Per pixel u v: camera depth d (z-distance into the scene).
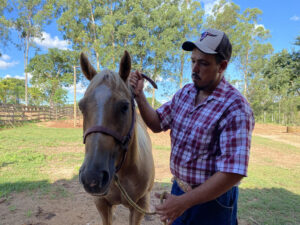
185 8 25.16
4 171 4.70
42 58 32.72
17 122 14.55
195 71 1.33
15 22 28.70
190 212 1.44
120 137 1.43
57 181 4.30
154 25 23.33
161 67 25.27
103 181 1.27
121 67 1.64
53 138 8.99
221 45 1.24
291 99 35.50
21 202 3.37
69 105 29.16
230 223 1.41
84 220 3.00
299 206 3.66
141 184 2.03
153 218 3.20
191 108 1.47
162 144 9.51
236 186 1.47
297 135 17.17
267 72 19.97
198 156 1.31
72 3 24.23
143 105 1.74
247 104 1.23
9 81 33.81
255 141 11.77
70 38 26.23
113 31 22.58
